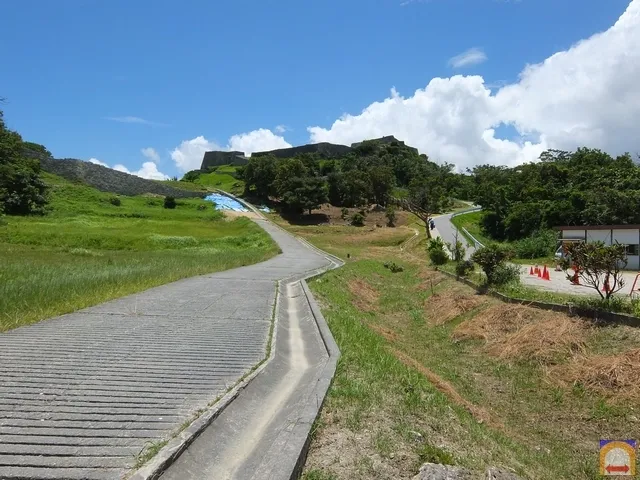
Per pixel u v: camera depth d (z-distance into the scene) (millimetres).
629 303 10023
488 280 15828
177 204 69750
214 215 62312
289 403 4844
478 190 75375
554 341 9367
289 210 70812
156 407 4344
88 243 33906
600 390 7480
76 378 5117
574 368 8344
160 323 8328
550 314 10875
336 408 4648
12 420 3939
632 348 8195
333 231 57156
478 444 4867
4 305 8719
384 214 71375
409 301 18078
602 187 46656
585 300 11039
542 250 38312
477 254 16062
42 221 45406
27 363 5621
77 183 69562
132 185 77000
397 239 53594
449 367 9797
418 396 5566
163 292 12219
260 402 4961
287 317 10328
